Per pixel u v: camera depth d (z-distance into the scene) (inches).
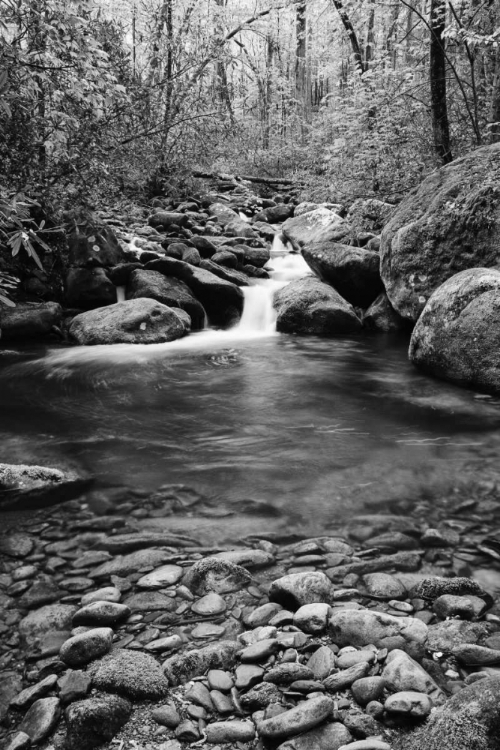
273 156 710.5
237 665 73.7
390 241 282.0
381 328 297.9
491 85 374.3
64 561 100.0
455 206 254.2
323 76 997.2
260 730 62.0
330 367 241.1
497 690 57.7
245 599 89.5
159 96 387.5
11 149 232.5
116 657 74.2
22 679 72.3
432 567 98.2
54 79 202.4
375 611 82.6
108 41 324.8
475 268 219.6
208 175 562.3
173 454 150.9
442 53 331.9
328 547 104.1
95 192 301.3
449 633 78.4
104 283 301.3
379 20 503.2
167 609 86.7
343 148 404.8
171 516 116.5
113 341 272.7
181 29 446.3
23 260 295.0
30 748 61.5
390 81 390.6
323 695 67.3
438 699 65.2
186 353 263.1
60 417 183.3
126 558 100.5
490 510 119.2
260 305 318.0
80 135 260.2
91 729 62.6
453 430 167.8
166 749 61.0
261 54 908.6
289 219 438.0
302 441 160.2
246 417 182.1
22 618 84.6
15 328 274.7
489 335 197.2
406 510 119.3
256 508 120.1
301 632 79.8
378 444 157.5
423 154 374.0
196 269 318.3
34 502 121.7
